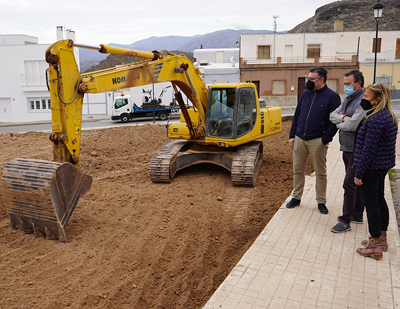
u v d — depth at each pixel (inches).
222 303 134.3
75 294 153.0
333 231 192.2
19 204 198.7
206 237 214.5
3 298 148.6
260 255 169.9
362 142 160.9
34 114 1309.1
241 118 331.6
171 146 356.5
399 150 412.8
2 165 388.2
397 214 225.6
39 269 171.0
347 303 133.3
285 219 211.2
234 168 307.3
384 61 1293.1
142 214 244.7
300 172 224.7
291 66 1288.1
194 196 287.3
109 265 177.2
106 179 343.3
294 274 153.2
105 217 236.7
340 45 1339.8
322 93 207.3
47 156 444.8
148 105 1000.2
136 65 254.7
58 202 191.2
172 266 182.1
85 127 898.1
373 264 160.1
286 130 649.6
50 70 193.9
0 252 187.3
